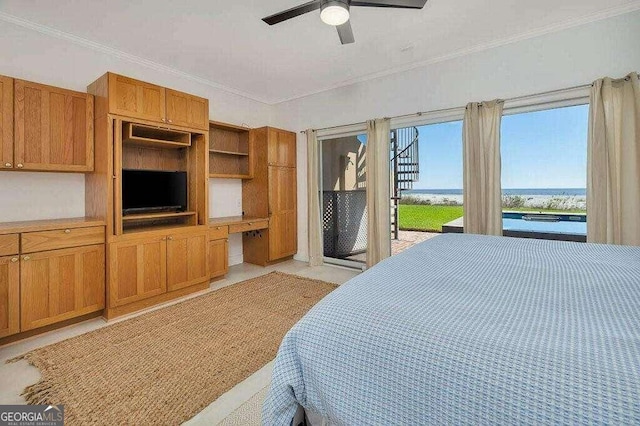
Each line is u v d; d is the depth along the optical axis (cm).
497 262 157
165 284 308
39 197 280
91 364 199
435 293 110
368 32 299
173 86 389
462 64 341
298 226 509
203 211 351
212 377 188
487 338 77
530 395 62
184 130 328
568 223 326
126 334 241
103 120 274
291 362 93
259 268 453
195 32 296
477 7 259
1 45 262
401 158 558
